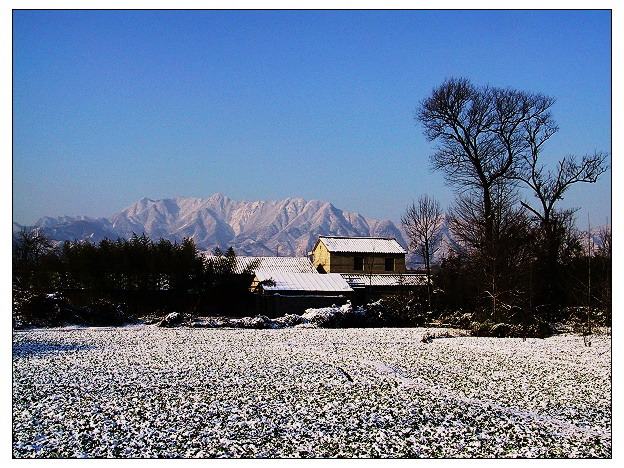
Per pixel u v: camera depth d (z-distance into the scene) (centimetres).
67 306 5091
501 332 4566
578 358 3288
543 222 6106
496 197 6141
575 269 5644
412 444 1694
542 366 2995
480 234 5778
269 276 6856
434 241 6600
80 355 3119
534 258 5638
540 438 1773
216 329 4859
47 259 5906
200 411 1967
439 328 5272
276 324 5216
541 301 5675
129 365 2811
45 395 2155
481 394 2320
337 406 2069
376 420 1909
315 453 1599
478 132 6347
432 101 6444
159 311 5850
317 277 6975
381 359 3153
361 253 8944
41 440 1659
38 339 3809
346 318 5381
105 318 5088
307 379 2530
